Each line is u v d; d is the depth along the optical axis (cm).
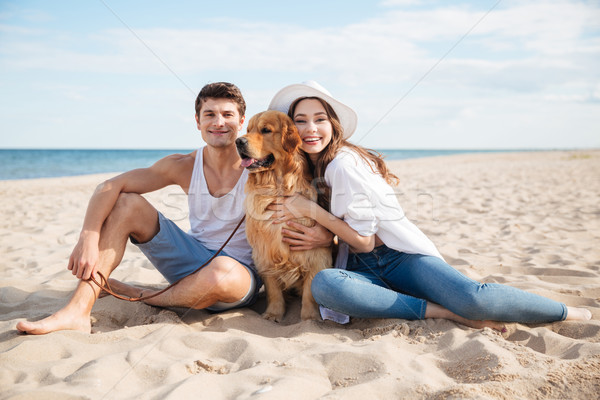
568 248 438
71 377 179
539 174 1380
